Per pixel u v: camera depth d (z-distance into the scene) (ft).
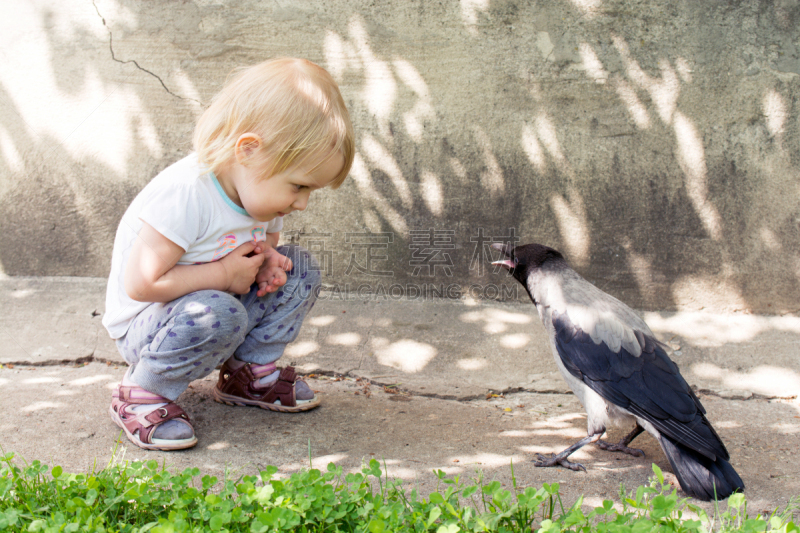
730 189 12.80
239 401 9.72
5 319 12.23
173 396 8.44
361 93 12.92
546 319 9.62
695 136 12.65
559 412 10.48
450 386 11.16
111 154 13.30
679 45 12.32
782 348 12.14
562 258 10.07
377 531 5.48
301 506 5.82
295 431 9.07
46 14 12.78
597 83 12.57
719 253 13.07
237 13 12.61
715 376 11.54
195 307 7.84
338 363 11.68
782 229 12.85
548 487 6.30
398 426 9.50
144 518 6.16
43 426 8.74
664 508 5.82
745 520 6.20
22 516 5.72
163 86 13.01
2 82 13.05
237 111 7.22
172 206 7.50
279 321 9.27
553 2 12.28
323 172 7.51
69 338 11.83
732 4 12.09
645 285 13.34
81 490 6.33
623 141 12.79
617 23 12.30
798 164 12.58
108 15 12.72
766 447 9.23
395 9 12.51
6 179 13.41
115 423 8.89
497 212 13.30
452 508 5.92
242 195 7.70
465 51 12.61
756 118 12.50
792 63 12.22
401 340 12.33
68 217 13.53
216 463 8.01
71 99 13.12
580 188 13.05
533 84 12.66
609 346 8.64
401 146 13.12
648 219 13.07
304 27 12.65
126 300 8.38
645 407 8.19
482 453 8.77
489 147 13.01
